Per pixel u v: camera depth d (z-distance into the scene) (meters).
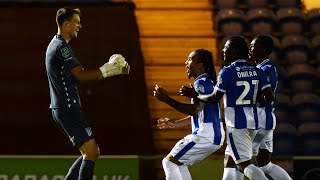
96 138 31.94
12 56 35.25
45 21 36.88
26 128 32.41
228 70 20.83
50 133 32.28
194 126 21.03
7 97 33.56
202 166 27.53
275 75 22.73
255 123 20.95
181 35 36.84
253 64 21.34
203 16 37.97
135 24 37.19
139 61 35.34
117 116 32.91
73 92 19.12
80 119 19.14
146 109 33.16
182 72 35.00
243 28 37.12
